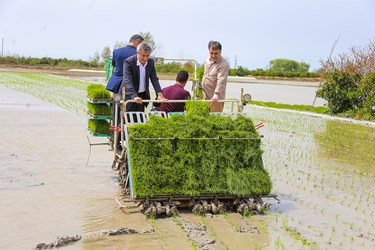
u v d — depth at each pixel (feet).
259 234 22.24
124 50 30.04
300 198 28.78
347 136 55.72
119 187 29.35
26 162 34.68
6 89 100.32
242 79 226.17
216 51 30.45
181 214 24.79
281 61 290.97
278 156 41.50
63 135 46.55
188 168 25.18
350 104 78.54
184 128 25.72
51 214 24.09
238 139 26.27
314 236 22.30
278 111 81.20
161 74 178.50
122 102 26.45
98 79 159.12
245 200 25.89
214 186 25.21
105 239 20.88
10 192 27.50
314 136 54.60
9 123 52.21
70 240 20.49
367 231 23.32
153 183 24.40
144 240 20.93
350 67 79.77
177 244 20.54
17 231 21.62
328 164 39.04
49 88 109.19
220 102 30.35
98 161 36.11
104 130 31.45
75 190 28.43
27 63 242.78
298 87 177.88
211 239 21.09
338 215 25.67
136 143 24.90
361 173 35.99
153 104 30.04
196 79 34.37
